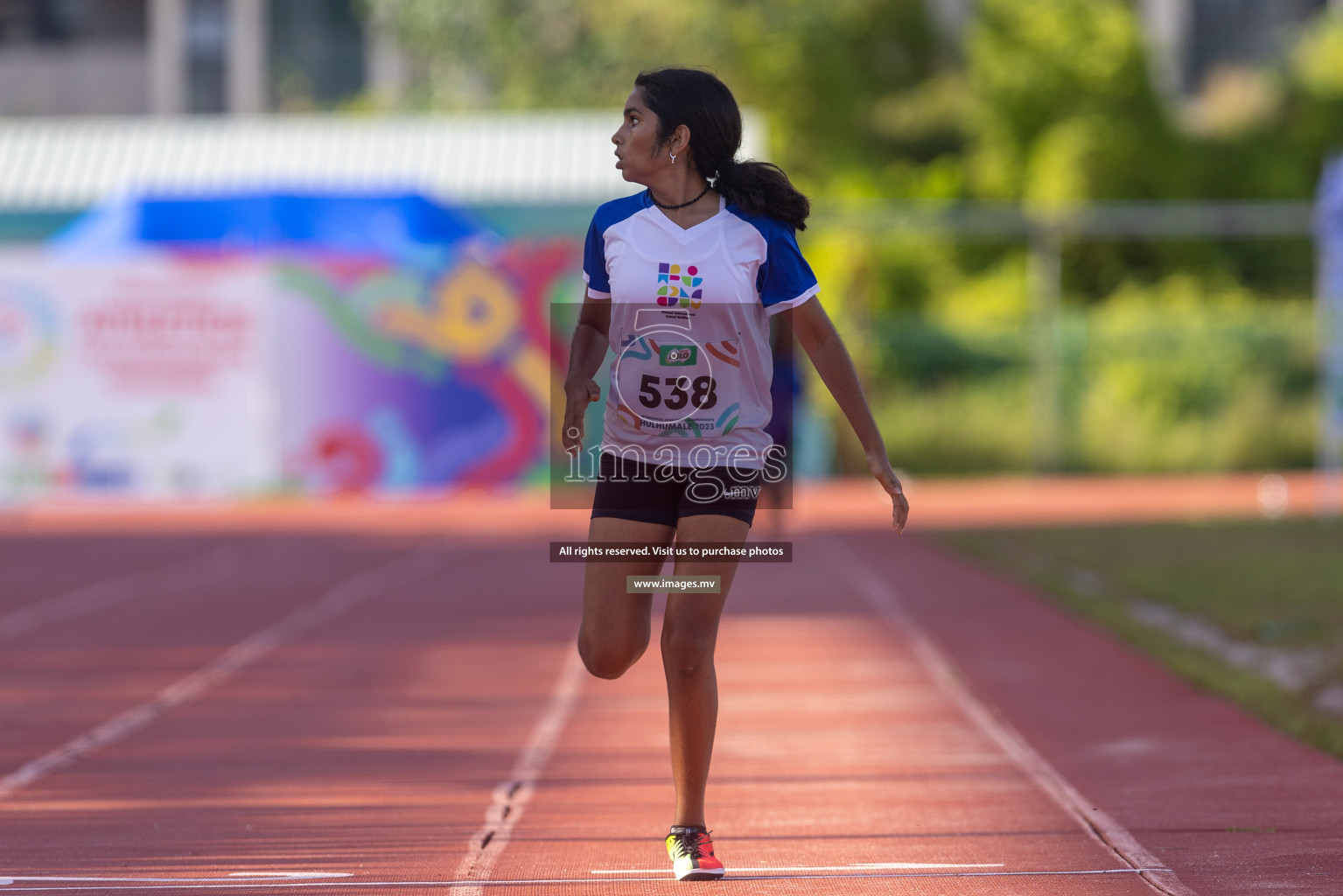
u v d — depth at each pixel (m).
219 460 79.69
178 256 83.31
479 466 81.44
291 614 39.00
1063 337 100.06
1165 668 28.95
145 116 139.00
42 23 140.38
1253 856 15.90
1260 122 121.25
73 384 78.81
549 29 130.62
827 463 92.56
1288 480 90.19
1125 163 110.25
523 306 81.06
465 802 19.19
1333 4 137.38
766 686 28.09
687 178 14.66
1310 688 26.25
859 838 17.14
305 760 21.86
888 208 111.38
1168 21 137.38
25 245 90.94
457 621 37.56
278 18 137.50
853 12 135.12
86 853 16.50
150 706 26.42
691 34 125.38
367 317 80.75
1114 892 14.65
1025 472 95.56
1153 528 58.97
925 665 30.25
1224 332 100.00
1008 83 113.38
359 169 91.00
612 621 14.84
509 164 91.19
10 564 51.91
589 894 14.73
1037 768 20.91
